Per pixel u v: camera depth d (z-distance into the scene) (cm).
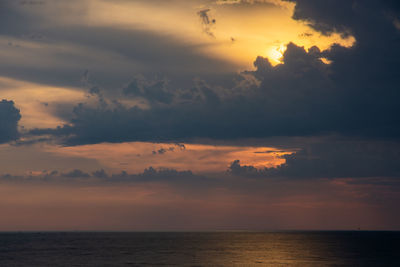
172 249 16775
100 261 11650
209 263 11194
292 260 11944
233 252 15075
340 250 16162
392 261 11625
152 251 15600
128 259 12250
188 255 13700
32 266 10456
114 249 16800
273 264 10925
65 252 15038
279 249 16800
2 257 12925
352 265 10612
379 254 14062
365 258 12500
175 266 10469
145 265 10688
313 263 11175
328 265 10644
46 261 11662
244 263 11200
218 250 16212
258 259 12294
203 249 16875
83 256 13262
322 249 16825
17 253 14550
